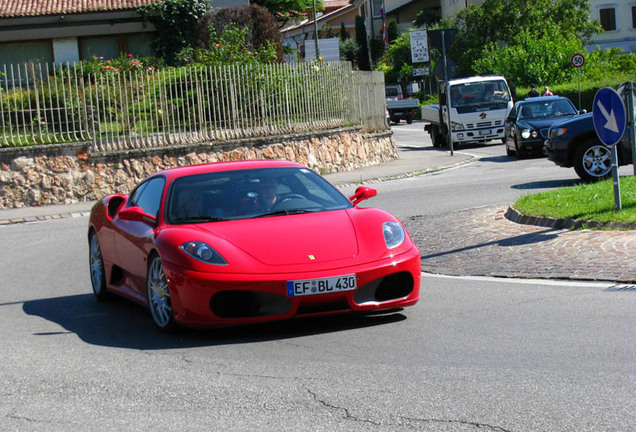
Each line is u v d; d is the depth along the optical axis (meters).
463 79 35.94
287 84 25.16
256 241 7.26
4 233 16.88
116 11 44.22
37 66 21.61
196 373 6.16
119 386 5.92
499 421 4.74
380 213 7.92
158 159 22.61
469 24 63.28
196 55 28.05
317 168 25.61
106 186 21.95
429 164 27.41
